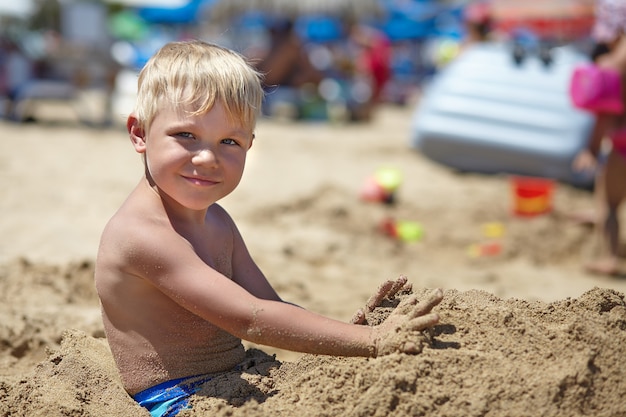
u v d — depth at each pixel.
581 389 2.17
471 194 8.21
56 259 4.95
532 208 7.29
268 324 2.31
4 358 3.39
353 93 15.31
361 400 2.19
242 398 2.38
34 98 11.58
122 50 17.58
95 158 9.05
